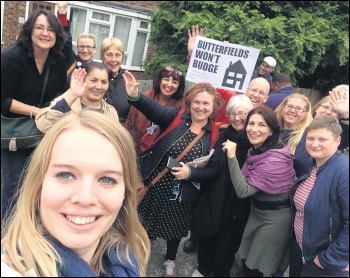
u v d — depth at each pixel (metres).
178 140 2.64
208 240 2.85
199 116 2.61
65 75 2.70
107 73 2.56
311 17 6.39
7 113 2.47
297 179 2.32
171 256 2.91
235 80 3.27
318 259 2.19
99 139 1.03
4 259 0.97
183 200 2.65
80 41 3.27
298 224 2.29
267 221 2.46
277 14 6.69
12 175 2.51
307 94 6.29
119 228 1.30
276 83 3.66
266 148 2.43
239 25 5.86
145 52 7.23
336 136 2.11
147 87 4.52
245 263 2.60
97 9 7.13
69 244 0.99
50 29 2.43
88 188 0.98
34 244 0.98
